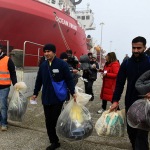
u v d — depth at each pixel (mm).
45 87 3590
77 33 16172
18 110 4461
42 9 12195
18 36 11359
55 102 3555
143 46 2916
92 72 7742
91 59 7977
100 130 3221
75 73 6227
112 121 3178
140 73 2947
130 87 3027
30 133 4555
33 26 11688
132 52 2986
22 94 4566
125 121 3291
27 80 8102
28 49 11812
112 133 3182
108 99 5969
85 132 3338
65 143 4035
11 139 4211
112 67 5863
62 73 3588
